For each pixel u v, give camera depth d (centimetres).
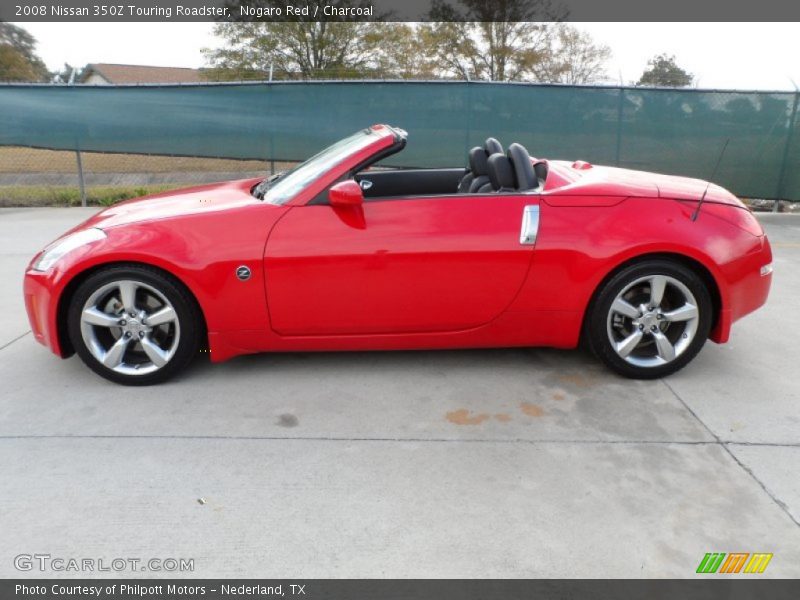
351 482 247
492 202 317
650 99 890
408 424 292
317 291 312
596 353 335
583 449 270
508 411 304
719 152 902
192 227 312
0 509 230
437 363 360
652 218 317
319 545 212
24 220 806
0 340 396
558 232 314
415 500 235
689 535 216
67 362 362
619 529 219
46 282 313
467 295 318
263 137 895
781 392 324
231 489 242
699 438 279
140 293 324
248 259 307
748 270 326
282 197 325
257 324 319
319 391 325
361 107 890
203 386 331
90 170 1057
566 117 896
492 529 219
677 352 331
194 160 1041
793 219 870
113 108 871
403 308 319
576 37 2328
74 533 218
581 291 319
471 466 258
